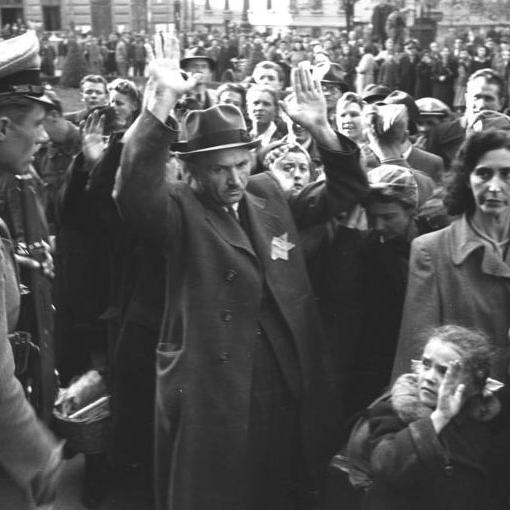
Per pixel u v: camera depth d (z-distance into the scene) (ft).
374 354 11.20
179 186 9.78
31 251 9.25
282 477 10.25
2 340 6.15
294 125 15.97
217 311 9.48
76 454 13.35
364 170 10.48
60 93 82.79
